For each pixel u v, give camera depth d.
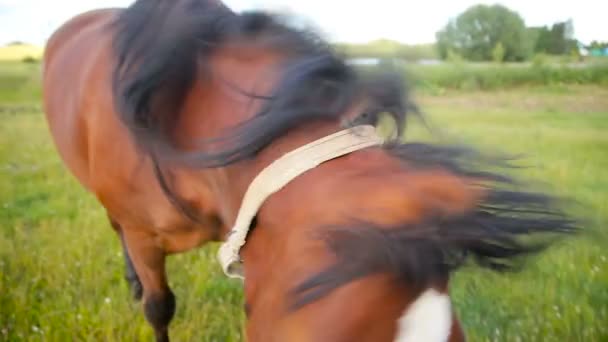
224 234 1.72
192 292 2.96
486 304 2.79
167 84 1.51
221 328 2.75
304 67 1.28
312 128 1.21
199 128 1.48
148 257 2.10
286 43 1.43
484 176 1.07
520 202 1.01
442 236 0.92
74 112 2.00
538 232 0.97
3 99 7.17
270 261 1.10
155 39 1.55
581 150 4.79
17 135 5.76
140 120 1.54
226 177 1.32
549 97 7.00
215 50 1.50
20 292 2.96
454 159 1.11
